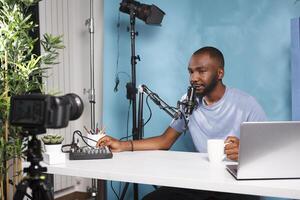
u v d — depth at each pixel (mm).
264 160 1320
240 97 2588
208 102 2625
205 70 2625
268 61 2539
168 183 1415
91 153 1815
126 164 1688
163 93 2844
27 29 2236
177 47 2789
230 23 2629
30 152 1176
